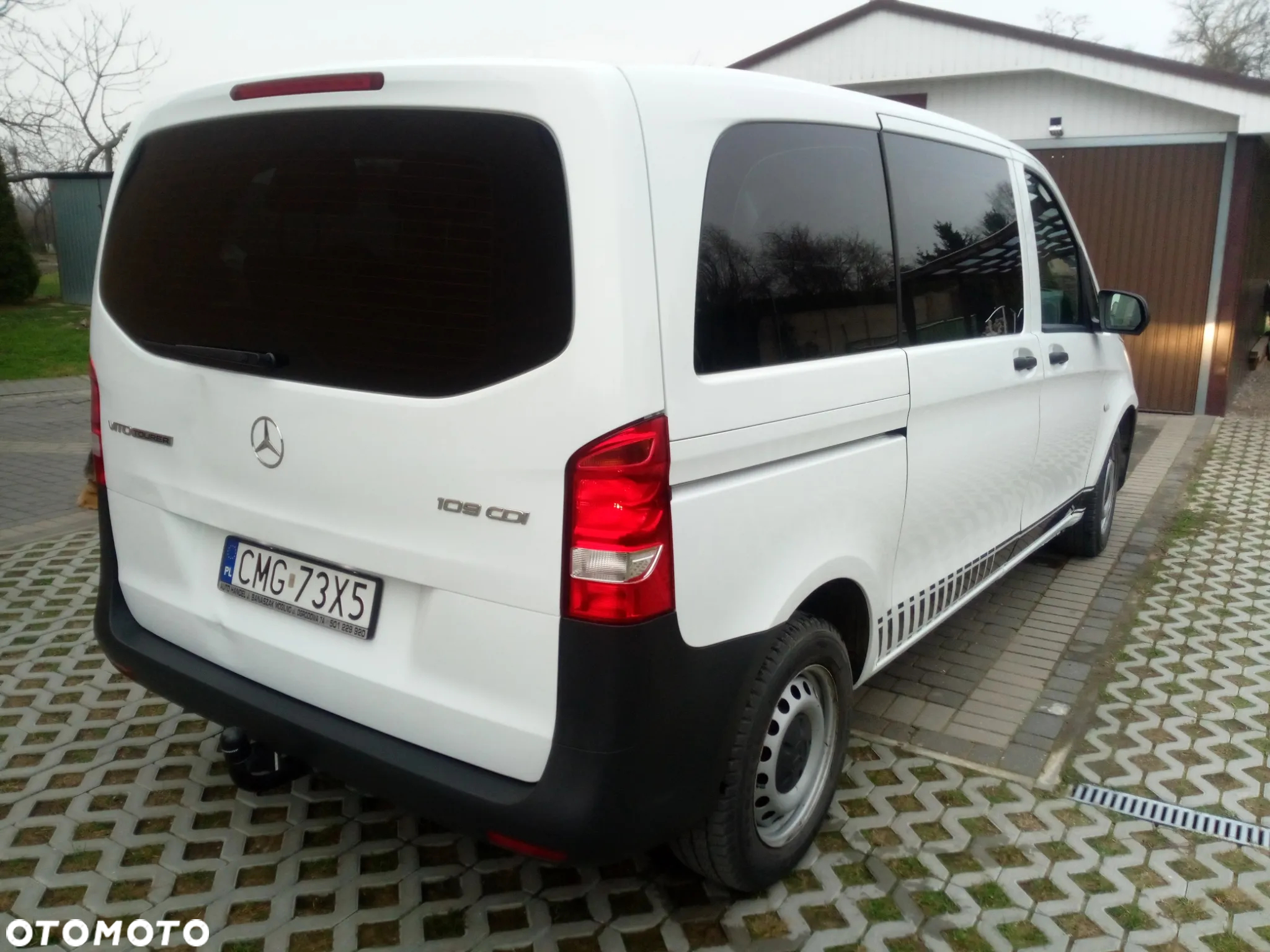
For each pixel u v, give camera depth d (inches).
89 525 232.5
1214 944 100.6
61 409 405.1
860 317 108.3
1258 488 286.7
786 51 420.2
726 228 88.0
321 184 89.0
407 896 105.5
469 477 81.0
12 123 889.5
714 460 85.5
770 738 100.9
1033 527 170.7
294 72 90.8
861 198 109.7
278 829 116.2
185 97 101.5
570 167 76.6
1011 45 385.1
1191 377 398.9
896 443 115.3
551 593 78.6
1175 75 363.9
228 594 100.9
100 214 759.7
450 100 81.7
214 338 97.7
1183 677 161.8
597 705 79.1
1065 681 159.5
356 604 90.6
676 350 80.8
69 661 158.4
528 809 80.7
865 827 118.7
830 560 103.3
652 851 113.4
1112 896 107.5
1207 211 381.7
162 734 136.6
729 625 89.6
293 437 91.2
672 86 83.3
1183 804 125.1
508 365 79.1
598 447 76.4
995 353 139.3
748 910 104.3
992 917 104.0
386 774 88.0
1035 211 159.2
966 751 136.9
